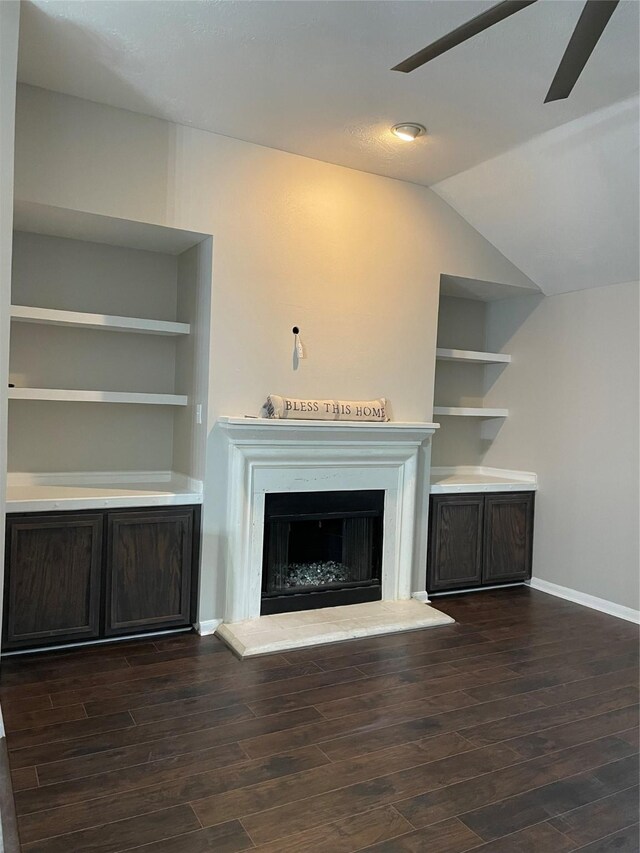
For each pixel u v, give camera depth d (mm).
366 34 2652
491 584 5035
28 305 3855
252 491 3867
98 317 3674
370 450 4195
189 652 3521
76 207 3336
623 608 4398
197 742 2588
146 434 4289
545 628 4125
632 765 2525
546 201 4082
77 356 4035
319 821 2123
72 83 3174
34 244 3859
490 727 2797
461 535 4766
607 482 4547
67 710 2828
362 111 3357
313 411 3955
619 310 4492
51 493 3605
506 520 4973
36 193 3238
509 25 2531
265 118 3488
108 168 3412
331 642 3723
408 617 4102
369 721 2812
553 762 2531
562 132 3504
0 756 2449
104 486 3996
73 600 3455
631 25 2492
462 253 4645
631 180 3590
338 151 3895
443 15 2494
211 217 3705
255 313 3867
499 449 5477
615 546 4477
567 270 4625
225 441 3801
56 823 2066
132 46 2812
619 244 4117
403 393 4438
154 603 3676
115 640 3645
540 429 5086
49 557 3385
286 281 3965
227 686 3113
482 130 3539
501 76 2947
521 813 2201
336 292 4145
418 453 4477
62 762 2418
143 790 2256
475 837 2068
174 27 2658
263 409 3912
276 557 4070
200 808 2166
